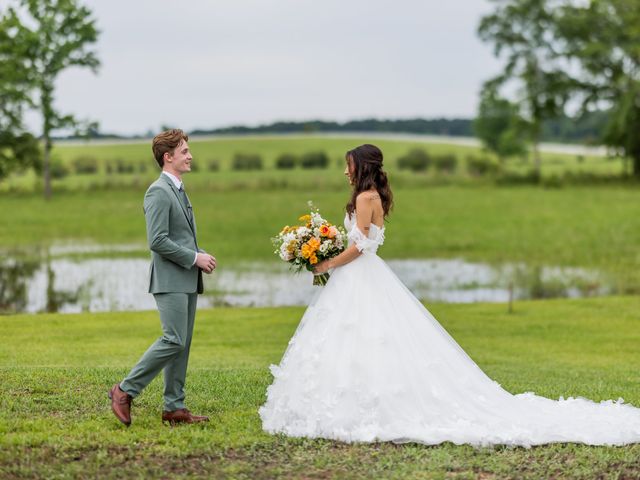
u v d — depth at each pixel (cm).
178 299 565
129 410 563
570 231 2898
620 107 4778
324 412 551
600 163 7119
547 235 2814
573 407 620
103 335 1238
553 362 1054
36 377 743
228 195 4303
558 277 2045
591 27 5003
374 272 592
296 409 561
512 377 884
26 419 586
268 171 6328
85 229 3069
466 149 8006
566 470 488
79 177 5731
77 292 1758
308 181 5034
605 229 2936
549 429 550
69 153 7269
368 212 588
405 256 2389
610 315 1488
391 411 548
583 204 3722
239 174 6019
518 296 1783
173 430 564
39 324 1334
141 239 2811
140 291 1777
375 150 602
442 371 575
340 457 508
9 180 5209
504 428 550
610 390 779
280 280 1942
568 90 5078
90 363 948
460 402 569
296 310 1525
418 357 572
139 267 2138
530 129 5300
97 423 579
